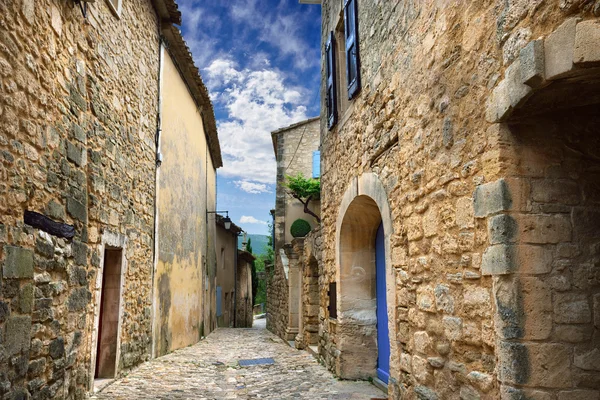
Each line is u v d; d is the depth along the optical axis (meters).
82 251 4.41
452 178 3.07
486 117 2.67
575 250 2.45
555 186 2.50
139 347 6.64
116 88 5.64
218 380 5.96
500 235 2.47
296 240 9.62
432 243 3.38
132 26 6.36
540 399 2.31
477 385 2.75
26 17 3.32
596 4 2.00
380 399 4.77
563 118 2.58
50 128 3.74
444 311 3.18
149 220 7.24
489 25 2.66
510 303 2.40
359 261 6.05
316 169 13.11
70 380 4.11
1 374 2.92
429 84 3.45
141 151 6.82
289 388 5.40
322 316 7.16
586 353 2.36
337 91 6.48
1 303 2.94
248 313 26.11
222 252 18.83
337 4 6.37
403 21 4.02
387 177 4.42
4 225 3.01
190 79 10.36
